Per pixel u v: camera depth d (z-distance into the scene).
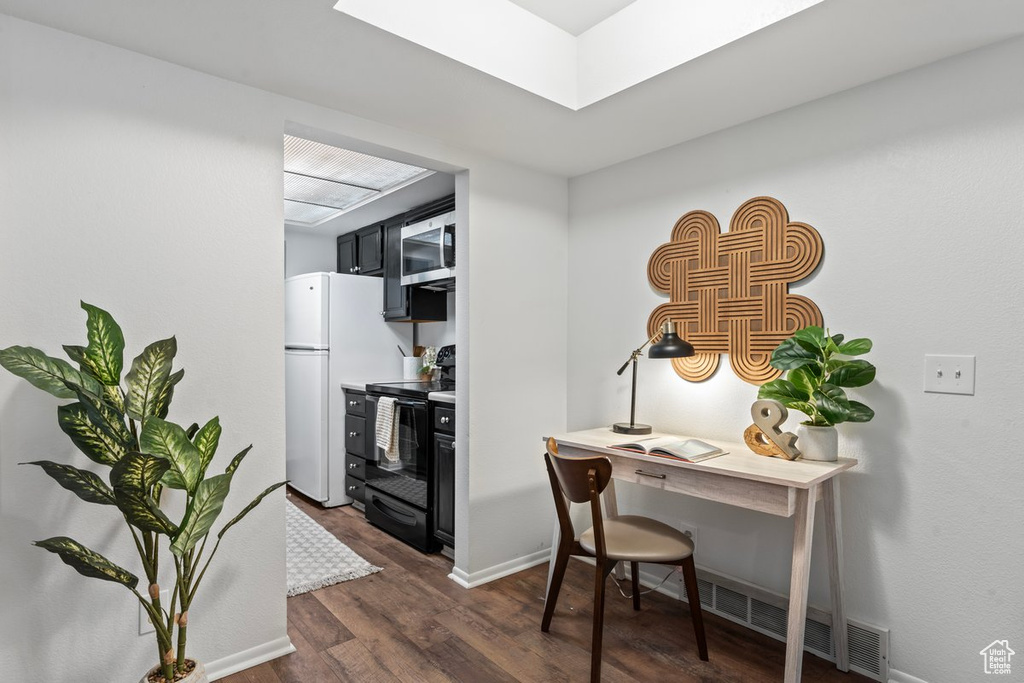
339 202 3.82
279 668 1.94
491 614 2.34
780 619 2.13
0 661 1.53
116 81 1.71
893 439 1.86
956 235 1.73
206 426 1.62
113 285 1.71
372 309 4.18
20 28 1.57
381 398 3.46
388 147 2.32
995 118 1.66
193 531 1.49
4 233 1.54
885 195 1.88
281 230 2.04
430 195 3.51
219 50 1.74
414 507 3.16
